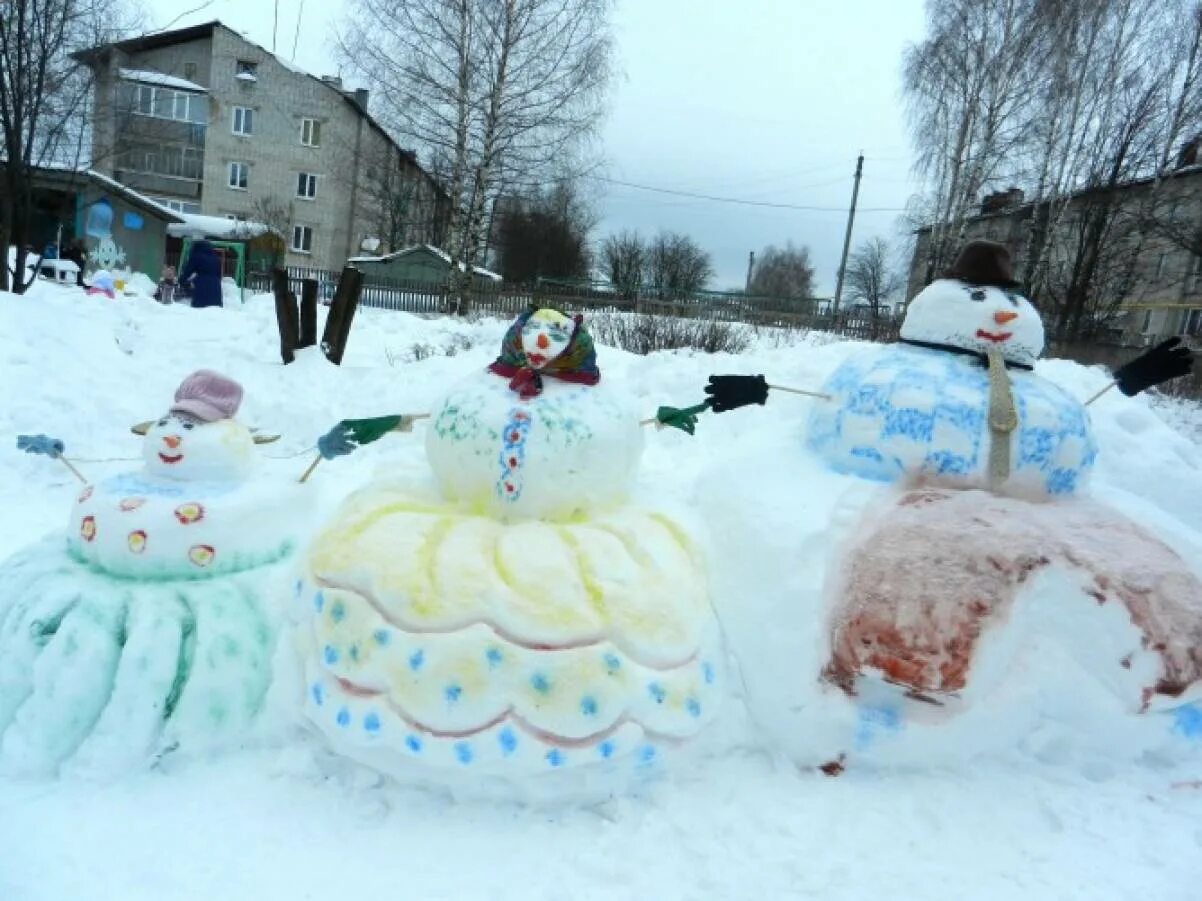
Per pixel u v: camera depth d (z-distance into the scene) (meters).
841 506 3.17
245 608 3.08
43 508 5.46
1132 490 5.32
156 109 35.50
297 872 2.53
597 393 3.20
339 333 8.54
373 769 2.87
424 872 2.55
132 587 3.03
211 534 3.11
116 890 2.43
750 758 3.08
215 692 2.95
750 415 6.24
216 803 2.79
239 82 36.06
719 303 24.70
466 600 2.69
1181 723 3.05
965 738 3.01
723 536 3.28
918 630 2.87
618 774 2.79
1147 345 21.77
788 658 3.00
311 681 2.86
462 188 19.94
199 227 24.14
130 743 2.85
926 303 3.55
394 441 6.57
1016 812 2.88
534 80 19.39
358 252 38.53
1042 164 20.92
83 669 2.85
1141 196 24.45
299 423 7.05
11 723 2.89
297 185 37.41
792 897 2.51
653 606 2.81
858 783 2.99
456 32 19.17
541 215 40.25
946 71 21.88
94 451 6.38
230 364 8.12
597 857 2.61
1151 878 2.63
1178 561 3.04
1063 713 3.04
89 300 10.13
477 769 2.66
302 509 3.46
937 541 2.96
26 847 2.56
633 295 25.25
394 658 2.69
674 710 2.80
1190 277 29.52
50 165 14.12
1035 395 3.31
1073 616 2.93
